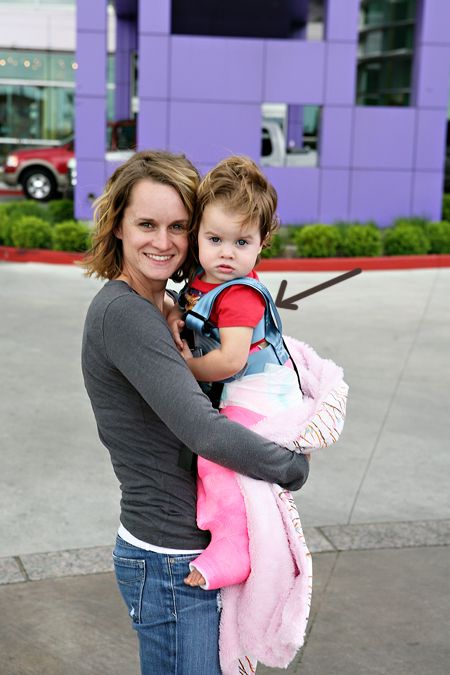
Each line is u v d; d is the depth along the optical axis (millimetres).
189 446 1946
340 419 2066
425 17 15594
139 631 2133
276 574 1986
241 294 2031
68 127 25797
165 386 1927
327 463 5316
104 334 1986
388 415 6297
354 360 7816
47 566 3924
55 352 7879
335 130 15781
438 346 8461
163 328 1977
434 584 3836
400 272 13539
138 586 2094
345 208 16062
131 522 2078
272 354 2107
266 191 2051
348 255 14039
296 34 23906
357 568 3963
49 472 5086
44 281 11805
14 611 3562
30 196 22000
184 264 2219
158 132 15602
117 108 23344
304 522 4438
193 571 2020
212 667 2102
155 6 15203
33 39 25172
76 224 14031
